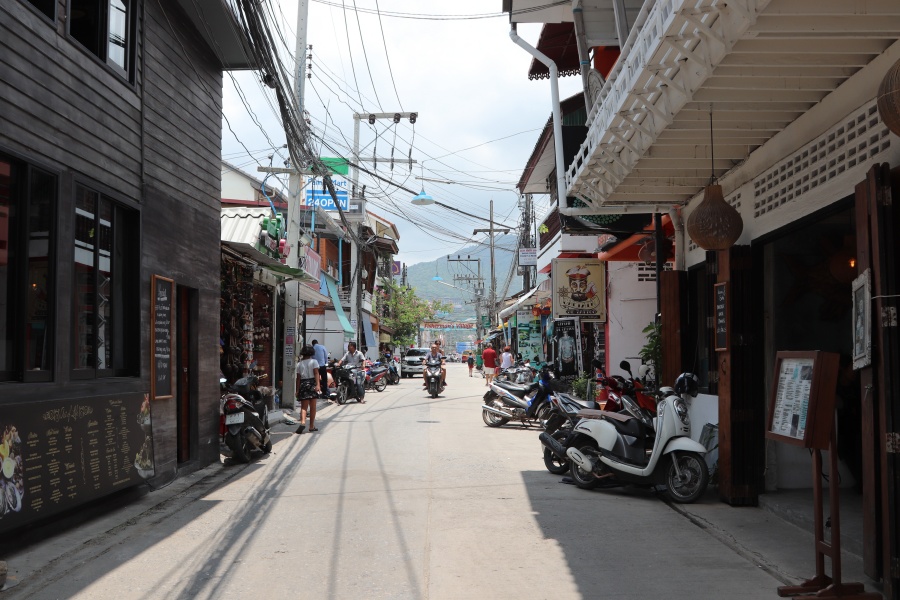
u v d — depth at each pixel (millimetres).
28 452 5926
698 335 9805
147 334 8586
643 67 6191
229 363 13703
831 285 8094
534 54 10844
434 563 5723
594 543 6328
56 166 6645
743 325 7883
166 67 9297
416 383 34500
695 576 5383
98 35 7648
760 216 7691
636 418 8875
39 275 6473
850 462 8023
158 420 8867
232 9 9484
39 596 5000
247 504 7949
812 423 4707
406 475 9641
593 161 8750
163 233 9109
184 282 9805
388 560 5793
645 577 5363
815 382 4719
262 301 17359
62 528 6688
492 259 51250
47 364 6555
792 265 8141
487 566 5641
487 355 27594
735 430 7855
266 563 5738
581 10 11180
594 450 8797
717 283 8211
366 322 40250
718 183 8828
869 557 5012
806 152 6664
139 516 7430
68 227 6844
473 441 13000
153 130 8867
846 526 6508
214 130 11102
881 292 4844
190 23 10102
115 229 8008
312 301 23859
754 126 7090
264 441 11039
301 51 15820
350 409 19516
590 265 18688
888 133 5320
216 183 11180
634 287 18312
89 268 7414
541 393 14789
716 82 6012
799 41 5309
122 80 8039
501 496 8359
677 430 8156
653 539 6465
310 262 22094
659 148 7992
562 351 18781
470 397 24000
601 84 10977
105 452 7195
